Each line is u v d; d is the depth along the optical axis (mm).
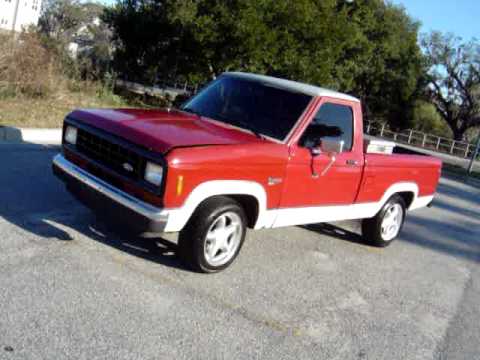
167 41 28438
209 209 4750
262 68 24000
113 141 4711
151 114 5430
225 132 5191
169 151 4379
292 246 6793
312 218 5961
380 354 4387
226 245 5078
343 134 6023
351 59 37125
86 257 4926
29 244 4977
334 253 6891
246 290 5031
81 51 19438
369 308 5309
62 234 5344
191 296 4613
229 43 23266
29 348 3436
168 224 4438
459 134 53812
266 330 4348
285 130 5430
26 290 4141
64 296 4164
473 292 6570
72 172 5078
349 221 8820
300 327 4543
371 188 6621
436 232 9828
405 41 50344
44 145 9594
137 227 4492
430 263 7500
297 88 5781
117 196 4602
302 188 5566
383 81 52438
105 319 3959
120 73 30984
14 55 12500
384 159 6684
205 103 5980
